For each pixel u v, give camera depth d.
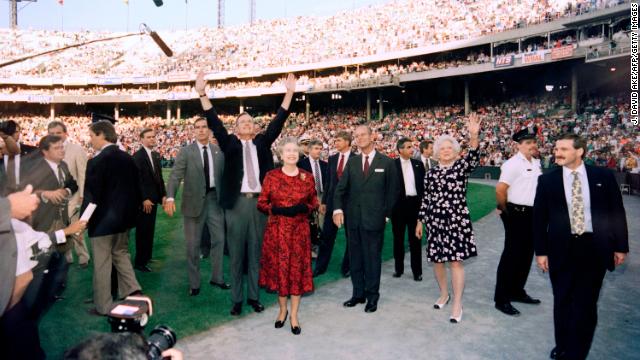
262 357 3.48
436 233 4.48
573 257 3.41
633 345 3.71
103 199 4.17
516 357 3.51
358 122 40.19
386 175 4.73
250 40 52.78
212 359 3.44
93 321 4.09
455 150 4.64
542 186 3.63
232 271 4.48
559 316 3.45
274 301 4.94
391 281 5.76
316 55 44.88
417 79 36.50
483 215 11.72
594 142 22.36
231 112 52.66
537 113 30.28
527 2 35.34
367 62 40.53
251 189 4.57
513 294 4.88
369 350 3.63
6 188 2.56
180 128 45.50
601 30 28.55
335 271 6.30
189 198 5.04
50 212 2.89
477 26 36.09
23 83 50.75
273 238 4.19
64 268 2.59
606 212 3.32
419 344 3.75
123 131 46.91
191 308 4.60
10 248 1.72
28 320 1.94
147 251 6.07
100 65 54.56
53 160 2.96
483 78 38.78
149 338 1.40
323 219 6.57
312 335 3.95
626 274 5.86
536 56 29.64
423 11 42.62
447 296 4.77
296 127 42.19
